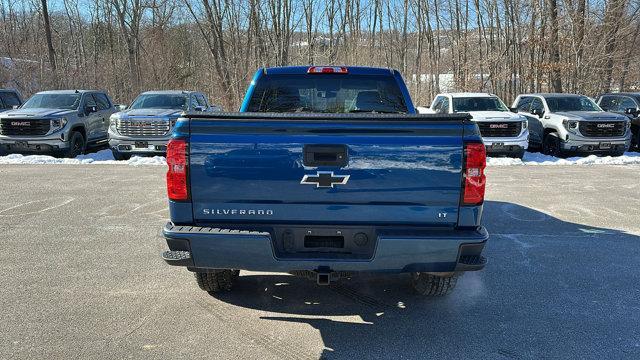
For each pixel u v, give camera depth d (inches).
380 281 185.9
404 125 129.6
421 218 131.9
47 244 225.5
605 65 927.7
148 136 504.7
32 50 1347.2
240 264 132.8
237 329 145.7
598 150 536.4
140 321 149.8
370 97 200.8
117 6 1127.6
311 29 1141.7
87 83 1149.7
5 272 189.8
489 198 337.7
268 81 198.1
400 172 130.0
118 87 1203.2
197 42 1357.0
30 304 161.0
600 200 331.3
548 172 453.7
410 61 1349.7
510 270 198.2
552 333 144.6
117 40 1349.7
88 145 592.1
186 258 133.0
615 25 925.8
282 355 131.1
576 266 202.8
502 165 501.0
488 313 158.1
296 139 129.7
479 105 574.9
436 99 637.3
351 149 129.4
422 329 147.0
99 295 168.9
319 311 159.3
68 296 167.8
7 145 510.9
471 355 132.0
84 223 262.2
